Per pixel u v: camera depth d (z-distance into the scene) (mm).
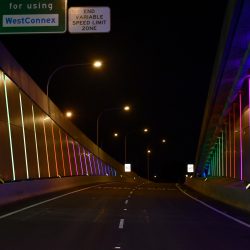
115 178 77750
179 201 28562
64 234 14008
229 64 32188
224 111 43969
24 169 33625
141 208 23062
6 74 31109
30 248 11688
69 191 37438
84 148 63719
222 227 16109
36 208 21797
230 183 41312
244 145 38938
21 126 34375
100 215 19406
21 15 18750
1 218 17766
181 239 13391
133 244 12453
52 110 44938
